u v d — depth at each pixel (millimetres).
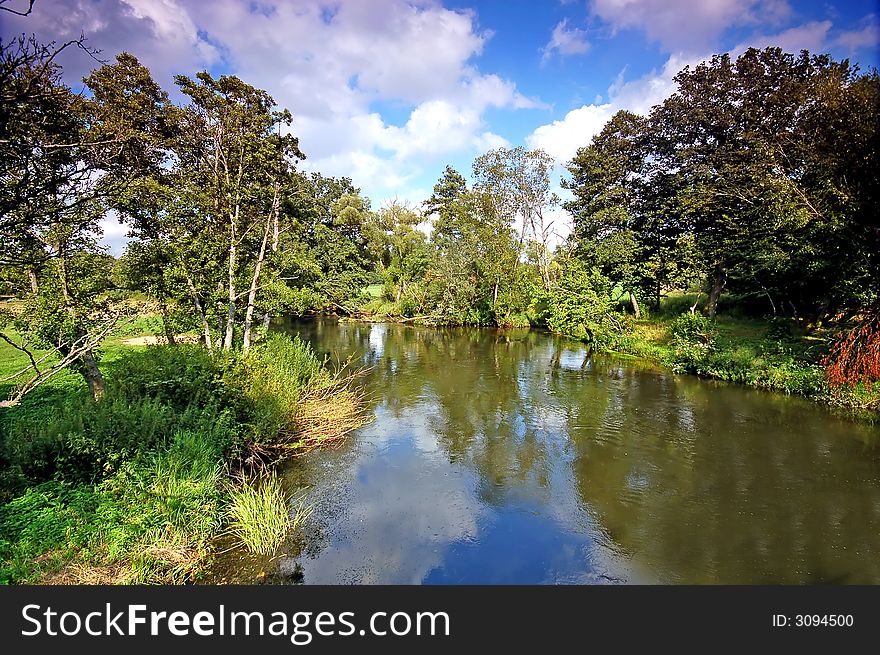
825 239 14156
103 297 10203
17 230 5570
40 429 7461
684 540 7555
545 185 38250
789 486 9281
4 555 5449
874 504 8562
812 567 6863
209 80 12055
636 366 20656
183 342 14312
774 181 17969
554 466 10375
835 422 12711
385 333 32719
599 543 7480
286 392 11508
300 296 15258
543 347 26344
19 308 8672
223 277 13008
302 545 7184
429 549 7234
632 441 11758
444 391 16750
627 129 29766
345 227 40469
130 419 7828
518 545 7398
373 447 11383
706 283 29578
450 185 45812
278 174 14406
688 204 24844
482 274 38031
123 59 10727
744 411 13828
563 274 31406
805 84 20734
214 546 6789
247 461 9625
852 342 13766
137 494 6629
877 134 12289
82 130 6430
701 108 24688
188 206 11711
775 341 18656
